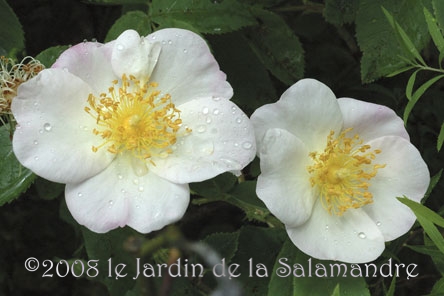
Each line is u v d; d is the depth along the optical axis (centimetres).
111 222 34
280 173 35
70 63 35
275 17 40
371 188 36
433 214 33
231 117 34
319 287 35
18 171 36
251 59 40
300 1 44
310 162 36
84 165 34
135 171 35
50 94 34
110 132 35
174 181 34
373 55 38
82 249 42
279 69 41
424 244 38
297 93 35
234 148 34
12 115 36
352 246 35
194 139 35
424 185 36
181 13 38
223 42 40
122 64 35
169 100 35
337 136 36
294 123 35
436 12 37
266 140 35
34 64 37
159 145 35
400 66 37
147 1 39
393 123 36
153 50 35
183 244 36
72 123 34
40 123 34
